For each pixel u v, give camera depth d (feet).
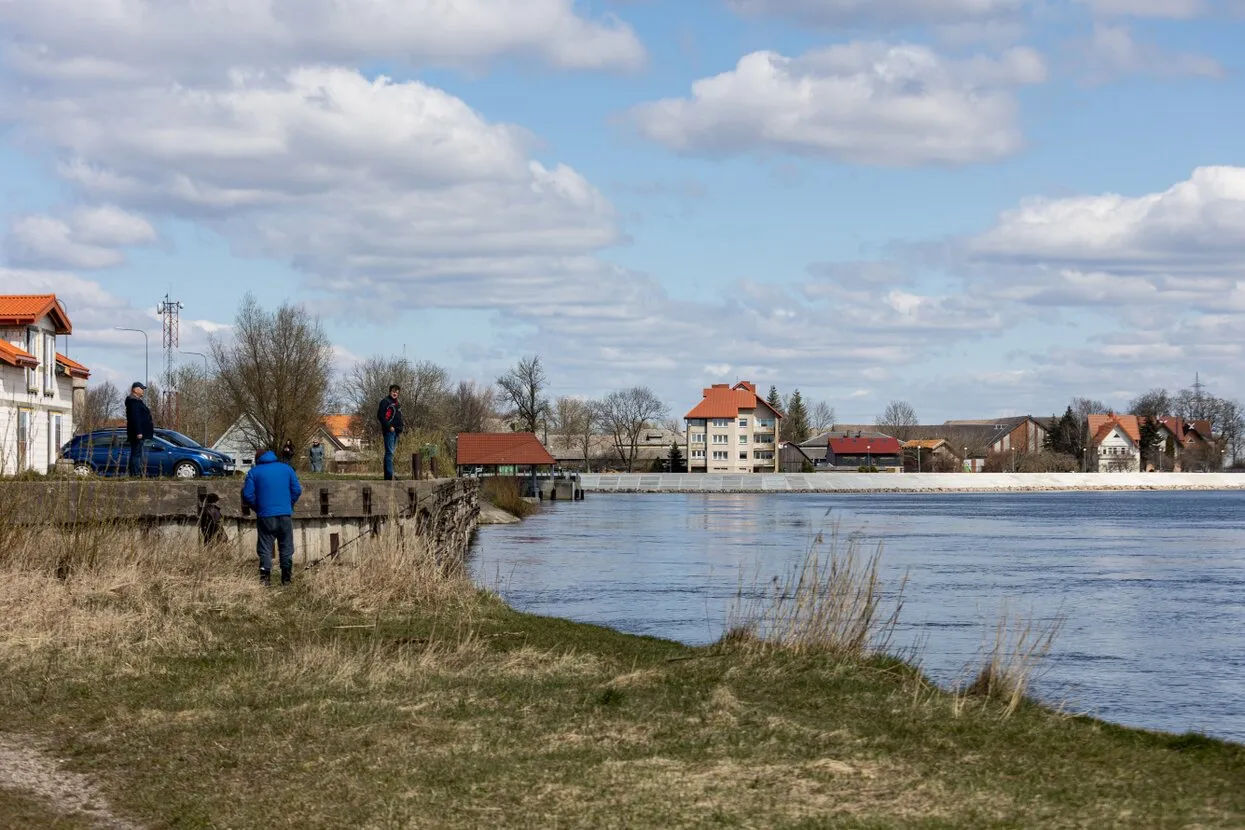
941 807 26.14
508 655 47.83
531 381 479.41
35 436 143.33
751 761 30.25
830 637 47.57
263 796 28.04
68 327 153.99
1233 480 518.78
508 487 243.81
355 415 417.90
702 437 533.55
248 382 236.84
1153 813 25.76
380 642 49.42
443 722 34.96
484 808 26.63
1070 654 66.90
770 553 135.95
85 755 32.37
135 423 91.81
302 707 36.88
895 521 229.04
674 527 196.85
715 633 68.69
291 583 68.44
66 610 52.95
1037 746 32.09
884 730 33.88
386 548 69.41
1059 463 565.53
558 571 111.55
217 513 78.23
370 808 26.84
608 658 48.42
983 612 84.07
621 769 29.53
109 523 67.56
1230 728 48.88
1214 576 114.73
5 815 26.66
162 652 46.78
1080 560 133.80
